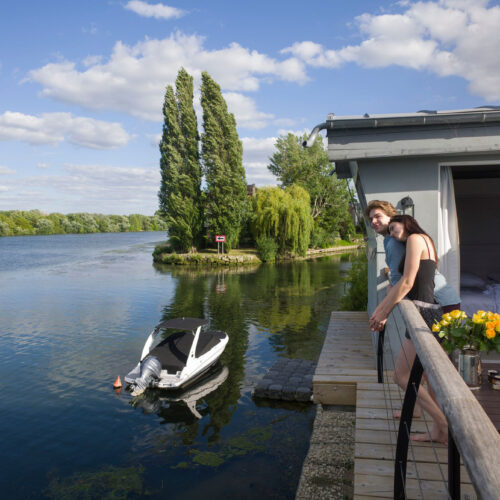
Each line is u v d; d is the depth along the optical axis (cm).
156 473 621
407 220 270
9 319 1616
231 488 577
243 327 1488
